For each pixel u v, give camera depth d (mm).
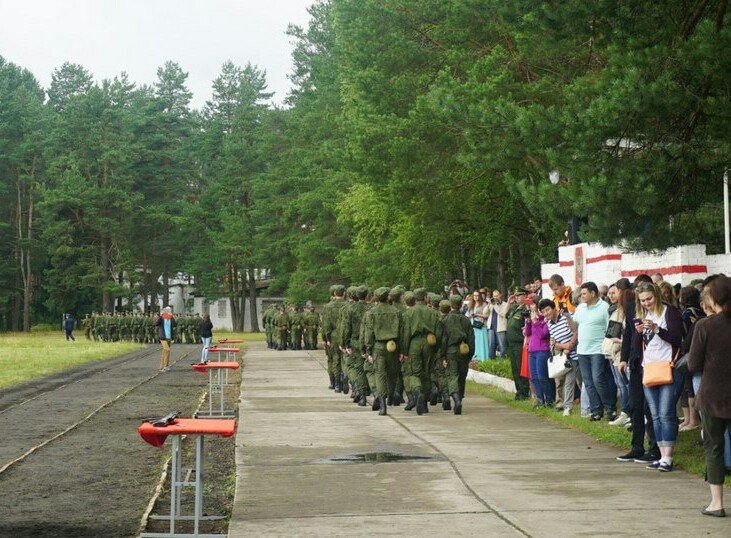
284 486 10539
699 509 9062
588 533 8125
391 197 33969
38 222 102000
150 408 20281
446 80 25984
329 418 17297
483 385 23922
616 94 13195
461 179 33844
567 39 14523
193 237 101438
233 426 8406
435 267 42000
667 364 11008
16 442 15047
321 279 63188
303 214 65188
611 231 13750
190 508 9781
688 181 14414
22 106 103000
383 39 34000
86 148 100438
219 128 105312
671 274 19109
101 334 68062
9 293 98500
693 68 13406
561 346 16562
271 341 53781
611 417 15312
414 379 17719
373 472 11359
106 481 11438
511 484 10477
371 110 33844
